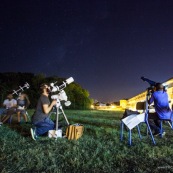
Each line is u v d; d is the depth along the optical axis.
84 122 11.27
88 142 5.80
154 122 7.38
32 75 32.47
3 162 4.24
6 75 31.39
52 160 4.27
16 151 4.83
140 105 6.70
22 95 10.13
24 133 7.28
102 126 9.60
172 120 6.78
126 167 4.05
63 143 5.61
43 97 6.16
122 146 5.55
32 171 3.83
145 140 6.29
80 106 37.03
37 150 4.89
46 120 6.32
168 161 4.37
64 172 3.80
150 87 6.78
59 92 6.65
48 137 6.18
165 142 6.06
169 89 23.95
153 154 4.78
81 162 4.19
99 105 60.81
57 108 6.41
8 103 10.64
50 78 31.73
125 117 6.28
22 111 9.98
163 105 6.62
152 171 3.82
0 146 5.29
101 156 4.59
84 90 38.72
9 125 9.23
